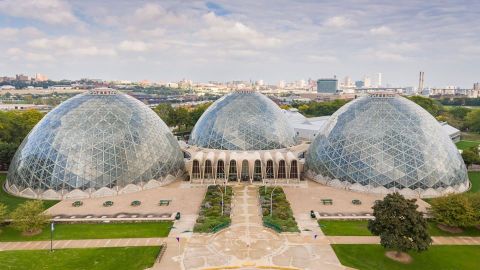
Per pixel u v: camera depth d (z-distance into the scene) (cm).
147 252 6031
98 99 9850
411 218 5650
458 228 7112
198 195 8931
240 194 9050
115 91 10406
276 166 10156
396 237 5584
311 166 10338
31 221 6581
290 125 12738
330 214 7719
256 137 11312
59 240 6481
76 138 8950
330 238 6606
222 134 11444
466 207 6700
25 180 8844
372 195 8888
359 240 6531
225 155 10512
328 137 10156
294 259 5838
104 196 8738
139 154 9338
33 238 6556
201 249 6156
